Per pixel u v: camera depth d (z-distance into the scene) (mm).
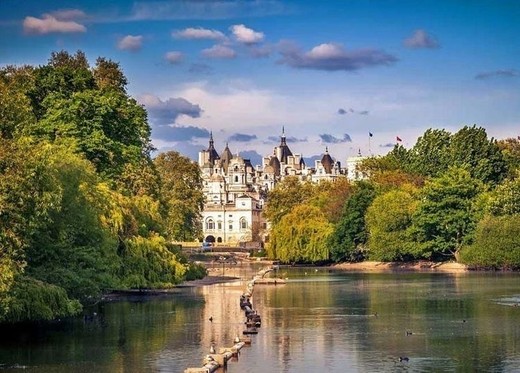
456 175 168250
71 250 73250
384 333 68625
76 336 66250
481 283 119500
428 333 68438
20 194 60438
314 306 89750
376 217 176250
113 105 119625
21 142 64562
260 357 57875
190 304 90562
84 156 106750
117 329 70188
